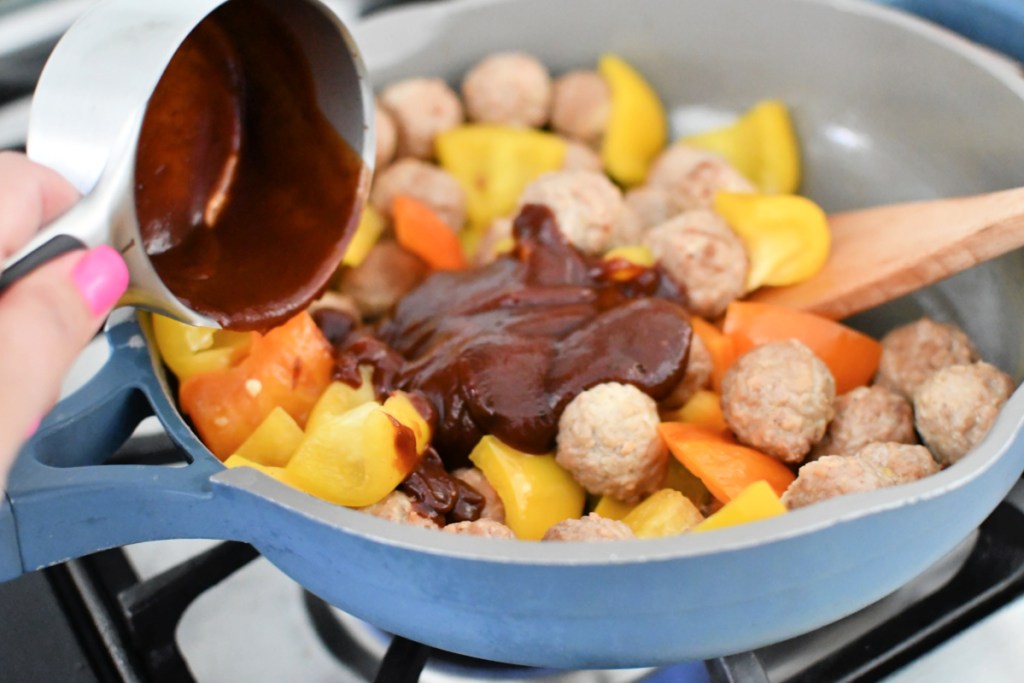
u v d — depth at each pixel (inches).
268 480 20.5
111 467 20.8
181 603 22.6
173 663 22.3
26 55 26.6
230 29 23.1
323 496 22.4
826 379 23.1
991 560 22.7
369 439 22.1
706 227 25.2
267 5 22.6
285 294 22.8
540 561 19.4
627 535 21.7
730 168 26.5
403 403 23.1
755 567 19.6
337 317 25.1
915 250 24.4
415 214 26.2
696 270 25.0
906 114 26.2
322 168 23.4
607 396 22.9
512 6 27.4
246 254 23.1
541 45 28.0
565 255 25.2
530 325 24.1
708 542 19.4
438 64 27.8
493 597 19.9
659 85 28.1
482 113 27.7
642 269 25.2
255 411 23.4
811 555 19.7
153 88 20.7
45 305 19.5
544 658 20.7
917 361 24.1
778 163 27.1
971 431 22.7
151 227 22.9
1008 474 20.7
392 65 27.4
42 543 20.8
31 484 20.6
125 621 22.5
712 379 24.5
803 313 24.7
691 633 20.2
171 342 23.4
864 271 24.9
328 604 23.0
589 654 20.5
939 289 25.3
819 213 25.2
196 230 23.2
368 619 21.3
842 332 24.6
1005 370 23.9
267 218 23.4
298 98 23.4
